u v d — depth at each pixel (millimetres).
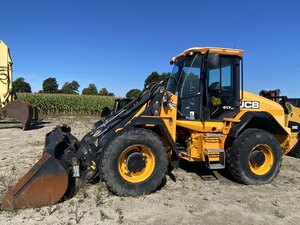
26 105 11852
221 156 5355
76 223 3771
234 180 5734
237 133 5289
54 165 4207
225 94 5758
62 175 4215
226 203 4582
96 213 4062
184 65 5789
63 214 3998
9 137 10133
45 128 12695
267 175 5582
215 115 5668
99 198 4477
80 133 11266
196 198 4738
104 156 4543
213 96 5652
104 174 4543
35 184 4109
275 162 5645
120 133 4652
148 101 5152
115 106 8500
